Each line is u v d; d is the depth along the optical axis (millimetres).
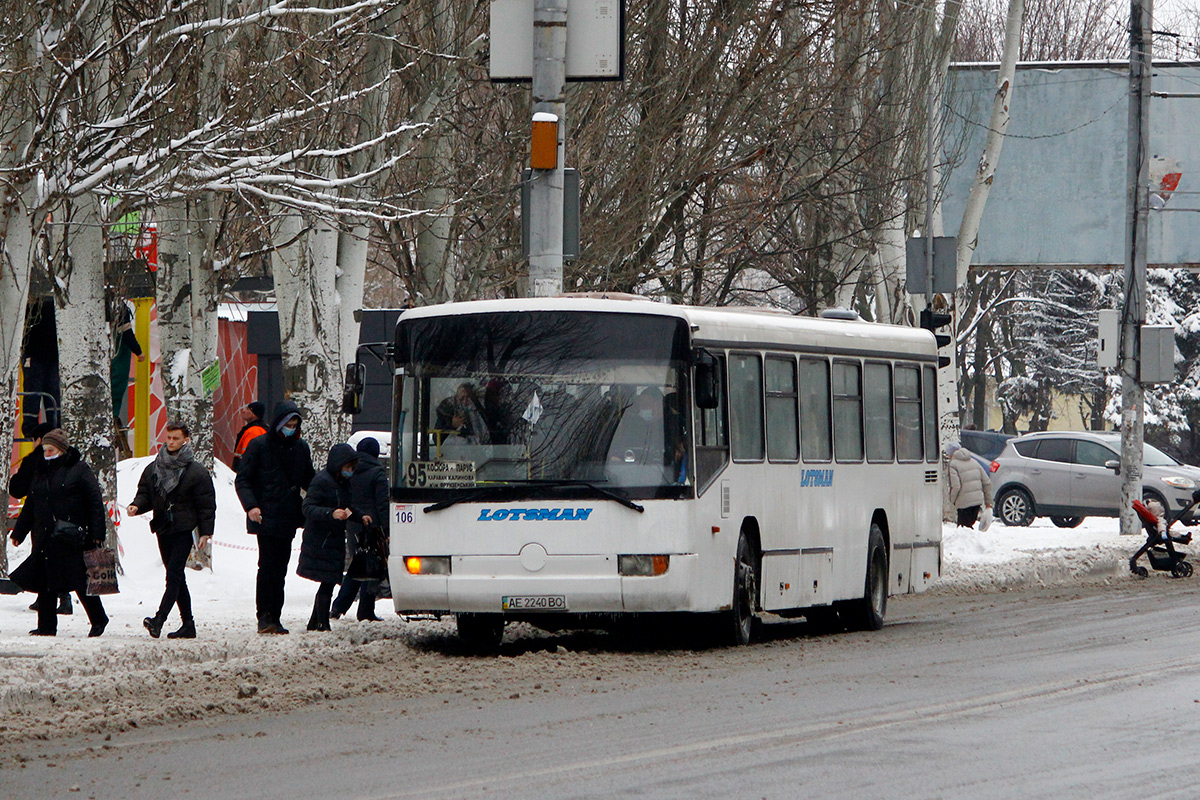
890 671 33344
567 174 47125
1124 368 77375
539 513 36750
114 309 65438
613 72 48094
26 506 37438
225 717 27188
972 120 92750
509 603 36750
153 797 20375
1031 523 91375
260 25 46500
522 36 48688
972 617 48094
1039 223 94625
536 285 47000
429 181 58094
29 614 41812
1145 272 77312
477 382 37594
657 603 36500
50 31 42812
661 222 67375
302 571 39594
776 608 40719
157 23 42906
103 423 50031
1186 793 20156
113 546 49625
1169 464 90938
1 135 42219
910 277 75188
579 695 29703
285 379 57938
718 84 65812
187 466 37438
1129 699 28469
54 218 50938
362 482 42125
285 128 47875
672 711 27469
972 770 21719
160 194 43812
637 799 19875
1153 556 65000
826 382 44000
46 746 24422
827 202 75875
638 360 37250
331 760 22875
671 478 36750
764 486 40344
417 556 37250
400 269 62719
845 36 71188
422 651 37188
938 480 50906
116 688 29719
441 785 20906
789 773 21547
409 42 54938
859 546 45094
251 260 70062
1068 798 19875
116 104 45500
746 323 40281
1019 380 175250
